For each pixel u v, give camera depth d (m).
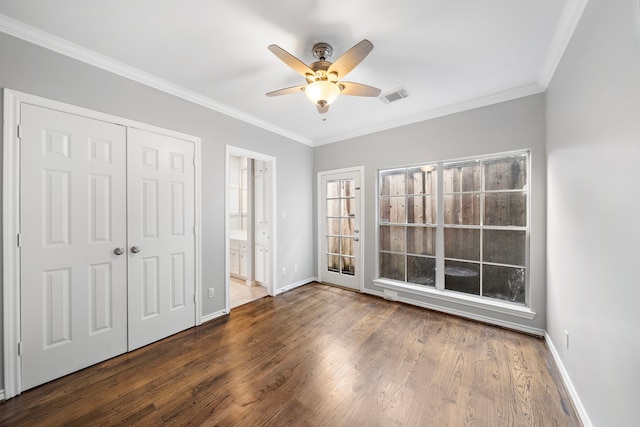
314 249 4.44
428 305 3.14
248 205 4.21
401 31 1.74
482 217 2.88
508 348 2.22
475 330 2.56
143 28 1.70
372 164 3.66
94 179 2.00
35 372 1.73
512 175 2.71
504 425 1.43
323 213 4.32
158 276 2.39
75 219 1.91
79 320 1.93
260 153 3.45
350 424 1.44
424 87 2.51
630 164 1.03
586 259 1.47
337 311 3.08
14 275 1.66
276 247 3.73
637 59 0.97
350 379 1.82
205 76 2.32
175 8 1.53
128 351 2.18
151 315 2.34
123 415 1.50
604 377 1.25
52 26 1.67
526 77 2.33
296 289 3.97
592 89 1.37
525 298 2.63
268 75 2.31
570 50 1.69
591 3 1.37
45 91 1.77
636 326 1.00
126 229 2.18
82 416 1.49
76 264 1.92
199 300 2.72
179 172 2.56
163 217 2.43
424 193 3.29
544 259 2.44
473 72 2.25
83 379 1.82
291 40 1.83
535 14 1.58
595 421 1.33
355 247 3.91
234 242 4.73
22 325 1.69
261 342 2.35
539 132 2.45
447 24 1.67
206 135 2.80
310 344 2.31
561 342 1.91
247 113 3.17
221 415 1.50
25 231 1.70
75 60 1.91
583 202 1.51
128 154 2.19
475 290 2.94
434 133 3.09
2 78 1.62
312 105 2.94
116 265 2.12
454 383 1.78
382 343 2.32
